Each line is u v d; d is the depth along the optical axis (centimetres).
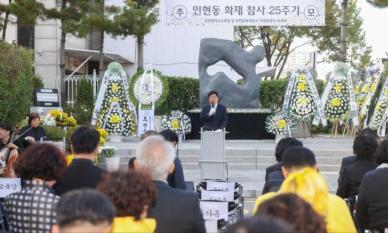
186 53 3650
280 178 652
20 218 430
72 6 2511
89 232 274
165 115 2231
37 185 448
